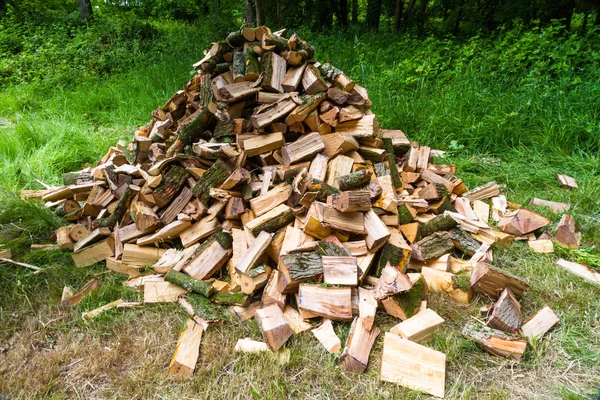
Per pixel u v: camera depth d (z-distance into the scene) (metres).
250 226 2.46
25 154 4.46
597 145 4.02
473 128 4.33
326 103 2.87
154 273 2.64
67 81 7.39
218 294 2.30
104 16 11.51
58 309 2.35
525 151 4.11
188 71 7.06
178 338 2.11
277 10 11.65
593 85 4.55
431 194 3.00
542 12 7.62
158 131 3.52
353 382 1.84
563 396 1.75
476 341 2.01
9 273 2.62
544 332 2.09
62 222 3.26
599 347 2.02
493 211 3.21
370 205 2.36
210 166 2.88
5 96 6.54
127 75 7.41
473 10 9.77
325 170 2.69
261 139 2.79
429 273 2.40
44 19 10.91
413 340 2.00
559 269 2.57
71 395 1.83
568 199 3.37
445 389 1.81
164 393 1.81
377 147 3.04
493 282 2.26
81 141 4.68
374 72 6.15
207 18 10.58
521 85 5.10
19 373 1.93
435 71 5.73
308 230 2.37
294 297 2.33
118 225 2.96
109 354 2.01
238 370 1.91
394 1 12.74
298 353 1.98
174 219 2.81
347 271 2.19
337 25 11.77
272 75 2.89
